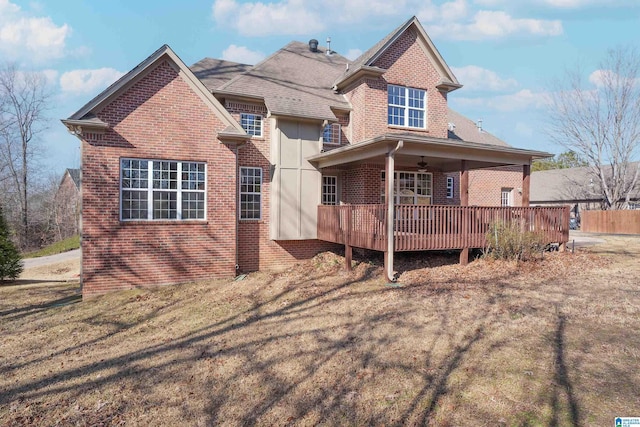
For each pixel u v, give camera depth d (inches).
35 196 1501.0
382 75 553.9
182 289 409.7
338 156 483.5
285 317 305.1
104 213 400.2
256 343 250.4
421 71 584.7
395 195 575.8
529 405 161.9
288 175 521.0
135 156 414.6
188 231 438.9
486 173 826.8
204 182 450.0
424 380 189.0
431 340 240.1
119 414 169.5
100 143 398.9
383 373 198.4
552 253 512.7
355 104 565.0
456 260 490.3
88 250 393.1
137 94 416.2
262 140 527.2
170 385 195.8
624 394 167.3
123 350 247.6
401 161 530.3
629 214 1010.7
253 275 484.1
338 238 484.7
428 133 584.7
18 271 540.1
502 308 297.4
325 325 279.4
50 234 1473.9
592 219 1095.6
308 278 447.8
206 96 446.6
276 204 514.9
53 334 283.0
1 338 275.3
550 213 508.1
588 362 200.4
